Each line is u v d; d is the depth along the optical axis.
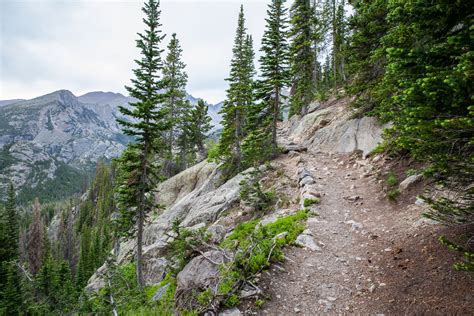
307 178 15.59
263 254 8.01
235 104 26.11
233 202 20.00
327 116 25.69
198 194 27.19
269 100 22.50
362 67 15.80
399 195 10.85
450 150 4.98
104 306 9.97
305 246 9.19
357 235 9.58
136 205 17.83
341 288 7.01
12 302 25.48
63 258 67.75
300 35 28.58
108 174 97.38
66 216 96.62
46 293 26.73
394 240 8.41
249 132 26.08
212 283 7.38
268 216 14.38
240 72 25.27
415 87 4.59
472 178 4.96
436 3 5.02
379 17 13.76
